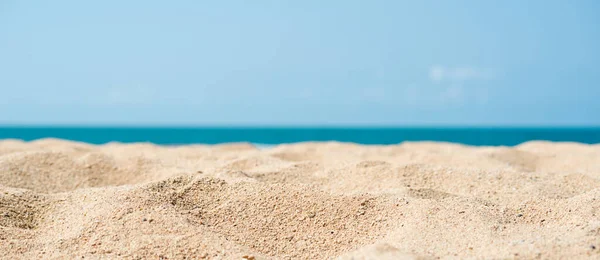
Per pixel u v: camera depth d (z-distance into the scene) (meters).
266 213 6.01
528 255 4.27
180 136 59.09
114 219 5.44
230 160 10.82
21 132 72.94
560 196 7.43
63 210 6.07
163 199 6.16
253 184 6.72
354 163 9.47
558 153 13.25
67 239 5.17
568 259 4.15
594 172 9.69
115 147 15.57
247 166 10.21
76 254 4.87
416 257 4.30
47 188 8.48
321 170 9.48
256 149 16.41
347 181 8.66
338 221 5.87
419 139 52.38
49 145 14.71
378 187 8.20
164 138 53.53
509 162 11.95
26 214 5.95
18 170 8.91
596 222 5.16
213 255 4.79
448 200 6.21
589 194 6.27
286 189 6.52
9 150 12.59
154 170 9.53
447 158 11.90
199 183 6.77
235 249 4.95
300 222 5.84
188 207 6.15
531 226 5.48
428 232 5.25
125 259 4.72
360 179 8.68
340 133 75.50
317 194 6.42
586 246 4.35
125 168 9.64
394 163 9.44
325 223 5.82
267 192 6.46
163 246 4.91
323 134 69.38
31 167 9.16
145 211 5.61
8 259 4.74
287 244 5.43
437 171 8.90
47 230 5.59
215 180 6.88
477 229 5.20
